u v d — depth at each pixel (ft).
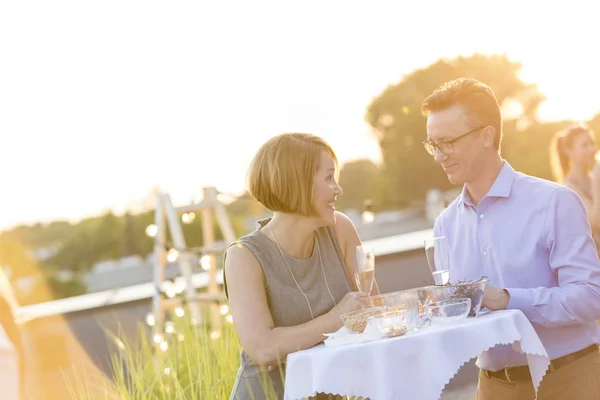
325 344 10.13
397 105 166.40
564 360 10.72
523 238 11.02
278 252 11.48
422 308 10.82
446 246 10.59
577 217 10.72
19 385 10.05
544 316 10.46
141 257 100.22
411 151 166.91
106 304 30.30
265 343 10.69
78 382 14.15
